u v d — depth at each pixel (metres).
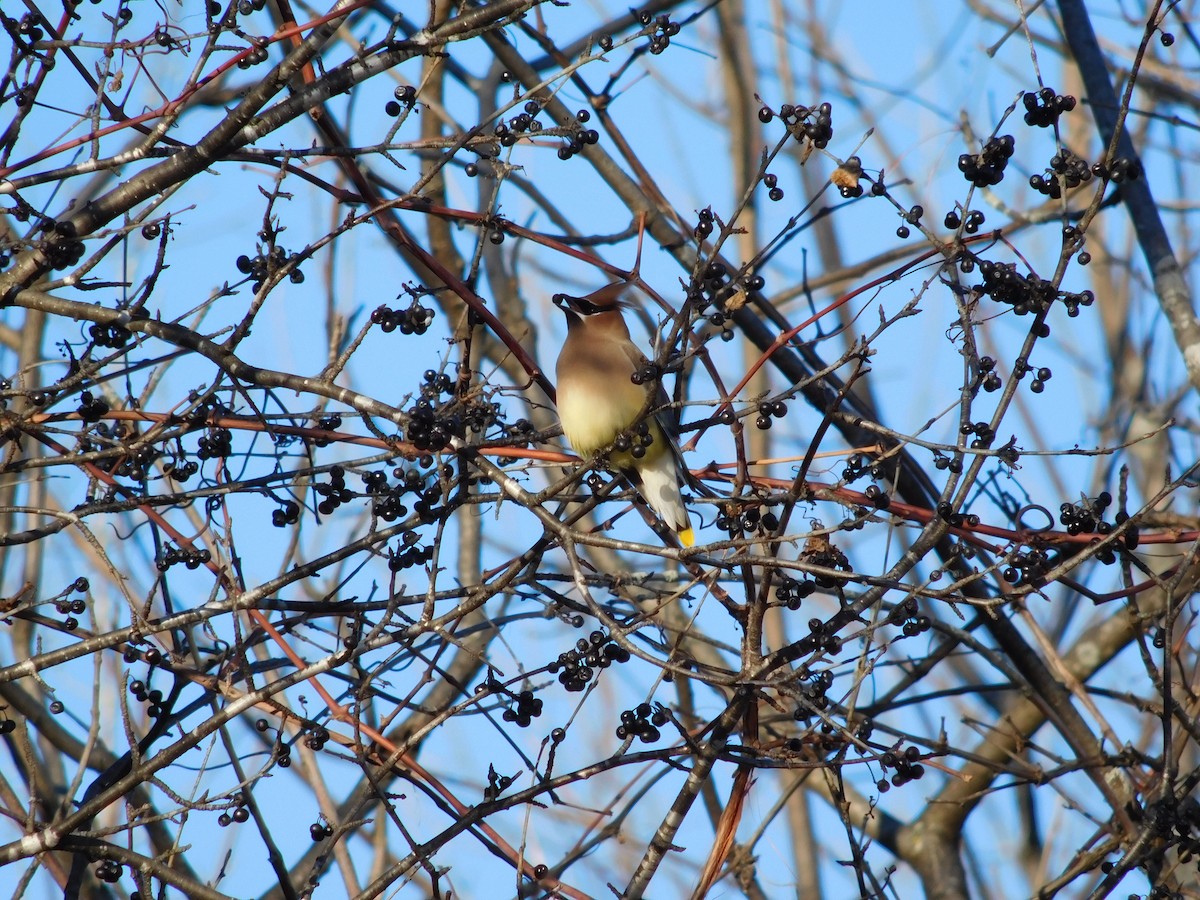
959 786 15.05
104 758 12.58
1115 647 14.70
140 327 9.61
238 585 9.98
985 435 9.38
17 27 9.07
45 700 13.16
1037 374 9.38
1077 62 14.58
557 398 11.77
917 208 9.16
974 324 9.29
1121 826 11.86
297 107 9.70
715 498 9.84
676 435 9.91
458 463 9.55
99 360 9.67
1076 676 14.66
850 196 9.13
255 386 9.55
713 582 9.25
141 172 9.94
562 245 10.83
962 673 16.92
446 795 9.98
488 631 13.55
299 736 9.91
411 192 9.44
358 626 9.88
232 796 9.94
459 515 15.08
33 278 9.62
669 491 11.32
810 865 13.97
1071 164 9.02
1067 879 11.70
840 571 8.71
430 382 9.80
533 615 11.03
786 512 9.27
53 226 9.52
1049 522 10.43
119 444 9.61
